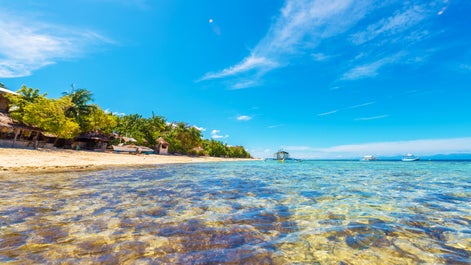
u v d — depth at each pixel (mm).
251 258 3332
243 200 7637
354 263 3242
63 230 4355
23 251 3398
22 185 9188
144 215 5547
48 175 12664
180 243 3842
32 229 4367
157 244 3773
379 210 6379
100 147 47156
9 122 28484
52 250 3457
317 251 3635
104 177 13227
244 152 153625
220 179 14578
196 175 16984
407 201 7695
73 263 3057
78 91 42531
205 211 6062
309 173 21969
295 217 5602
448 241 4117
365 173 22625
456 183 13500
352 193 9320
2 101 32438
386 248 3789
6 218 4988
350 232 4555
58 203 6496
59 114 32562
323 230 4652
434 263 3266
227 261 3217
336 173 22359
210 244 3824
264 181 13766
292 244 3902
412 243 4012
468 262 3303
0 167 13148
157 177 14539
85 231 4336
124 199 7355
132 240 3928
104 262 3102
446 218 5605
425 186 11945
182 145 79188
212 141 108250
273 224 5023
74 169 16906
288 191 9750
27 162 16688
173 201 7258
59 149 33750
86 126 41812
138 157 41594
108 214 5551
